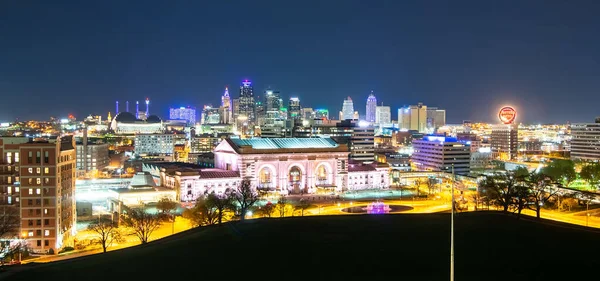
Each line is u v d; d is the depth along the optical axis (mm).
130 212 188500
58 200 169875
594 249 98188
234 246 102812
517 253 94375
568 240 106125
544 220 140750
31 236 166375
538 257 91562
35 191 167125
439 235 110438
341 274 81250
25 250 154375
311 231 115938
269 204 199000
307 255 93688
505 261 88625
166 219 190375
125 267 90312
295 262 89188
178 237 122875
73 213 188375
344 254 93938
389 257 91438
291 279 79312
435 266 85312
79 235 191500
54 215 167625
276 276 81188
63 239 175000
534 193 174750
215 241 108875
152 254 99625
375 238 107438
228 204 171375
